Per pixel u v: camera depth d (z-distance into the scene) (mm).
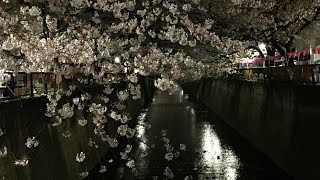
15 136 8594
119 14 14844
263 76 19594
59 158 11586
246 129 21422
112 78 24156
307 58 21438
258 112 18609
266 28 20203
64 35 14516
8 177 8039
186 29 17734
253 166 15641
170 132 24547
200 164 16062
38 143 9703
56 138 11555
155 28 17875
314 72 12406
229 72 31172
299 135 12617
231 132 24422
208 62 31984
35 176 9539
